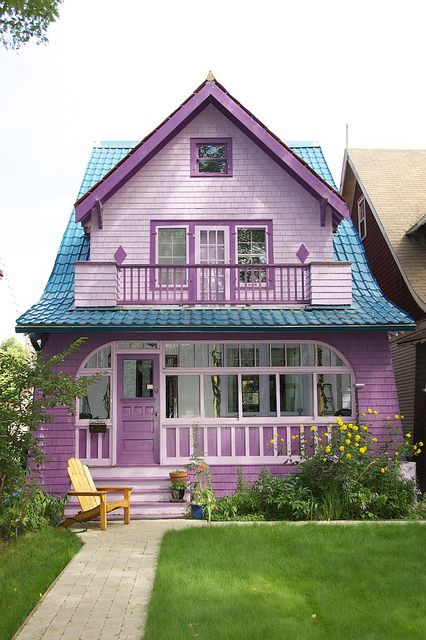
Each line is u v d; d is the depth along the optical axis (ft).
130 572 25.79
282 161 46.21
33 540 31.45
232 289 44.86
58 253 48.19
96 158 54.34
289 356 43.42
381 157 66.03
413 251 53.36
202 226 46.78
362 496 36.99
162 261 46.34
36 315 41.68
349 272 44.42
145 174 47.14
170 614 20.40
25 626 20.10
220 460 41.86
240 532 32.04
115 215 46.57
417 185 61.46
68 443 41.47
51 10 37.06
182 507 39.78
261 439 42.27
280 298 45.37
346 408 43.29
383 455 40.96
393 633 18.94
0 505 32.19
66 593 23.21
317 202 47.29
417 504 40.01
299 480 38.99
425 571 25.17
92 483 37.55
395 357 58.80
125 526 36.04
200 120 47.83
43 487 39.93
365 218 62.95
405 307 52.70
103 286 43.24
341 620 19.88
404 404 56.34
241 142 47.73
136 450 42.27
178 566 25.86
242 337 42.96
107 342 42.45
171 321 40.88
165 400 42.65
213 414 42.78
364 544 29.32
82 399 42.45
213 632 18.97
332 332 43.19
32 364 34.73
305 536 30.94
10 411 32.53
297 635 18.69
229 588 23.03
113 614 21.03
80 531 34.55
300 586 23.36
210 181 47.24
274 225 46.98
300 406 43.19
